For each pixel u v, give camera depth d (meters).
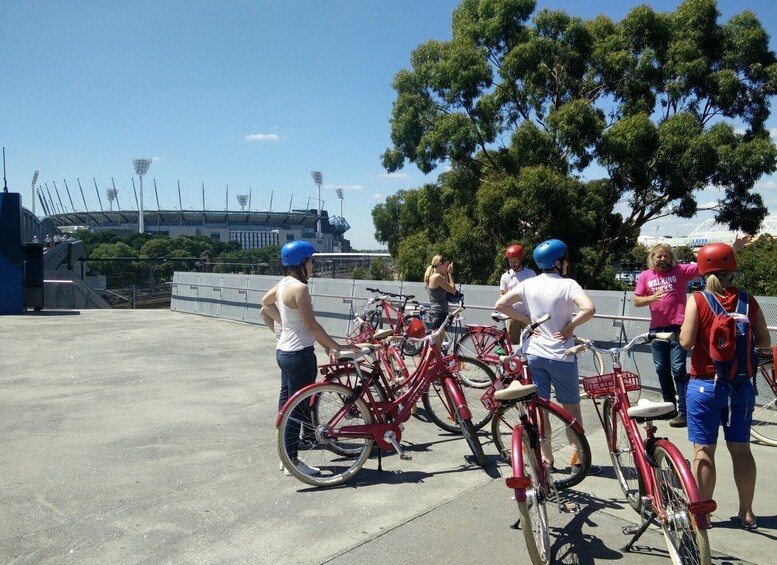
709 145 17.83
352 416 4.65
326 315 12.27
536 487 3.30
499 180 20.47
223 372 8.55
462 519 3.81
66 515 3.93
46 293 21.61
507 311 4.37
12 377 8.22
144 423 6.04
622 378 3.69
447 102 22.23
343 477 4.44
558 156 20.02
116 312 17.48
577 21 20.73
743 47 20.36
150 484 4.45
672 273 5.46
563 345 4.12
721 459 4.77
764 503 3.95
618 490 4.21
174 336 12.21
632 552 3.39
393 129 23.89
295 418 4.44
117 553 3.44
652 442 3.23
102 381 7.96
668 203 20.45
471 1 23.98
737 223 20.30
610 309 7.50
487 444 5.28
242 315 14.86
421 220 25.17
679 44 19.97
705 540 2.70
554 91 21.61
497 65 22.23
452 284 7.68
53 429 5.84
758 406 5.92
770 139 19.28
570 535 3.60
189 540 3.58
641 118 18.31
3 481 4.51
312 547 3.48
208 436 5.62
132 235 151.75
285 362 4.59
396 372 5.46
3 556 3.41
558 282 4.16
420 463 4.84
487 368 5.73
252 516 3.90
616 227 22.69
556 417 4.06
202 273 16.69
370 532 3.66
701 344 3.41
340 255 22.12
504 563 3.27
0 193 16.53
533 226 18.81
